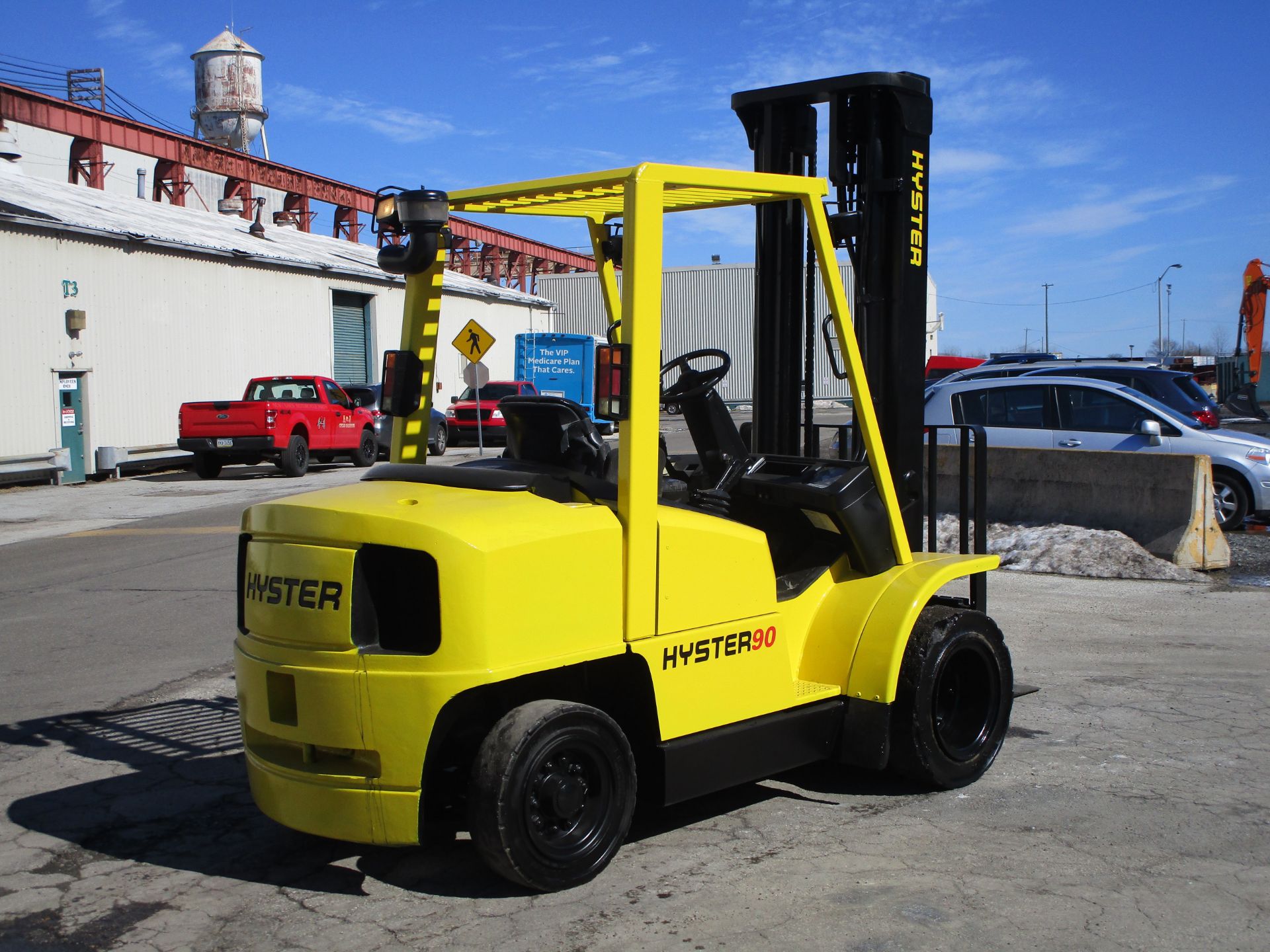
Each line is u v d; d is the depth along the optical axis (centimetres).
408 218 462
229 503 1811
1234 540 1226
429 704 377
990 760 532
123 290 2405
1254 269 2647
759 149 580
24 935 391
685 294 4247
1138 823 470
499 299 4225
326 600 395
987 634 527
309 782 403
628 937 374
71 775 563
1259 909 389
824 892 406
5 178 2591
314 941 381
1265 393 3041
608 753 415
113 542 1394
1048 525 1174
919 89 538
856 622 496
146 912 408
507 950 368
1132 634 829
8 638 871
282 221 4053
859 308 546
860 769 552
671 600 428
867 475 515
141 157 4334
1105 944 364
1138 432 1288
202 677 747
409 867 442
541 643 392
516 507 405
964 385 1390
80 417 2278
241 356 2825
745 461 532
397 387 491
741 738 453
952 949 362
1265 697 663
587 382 3494
